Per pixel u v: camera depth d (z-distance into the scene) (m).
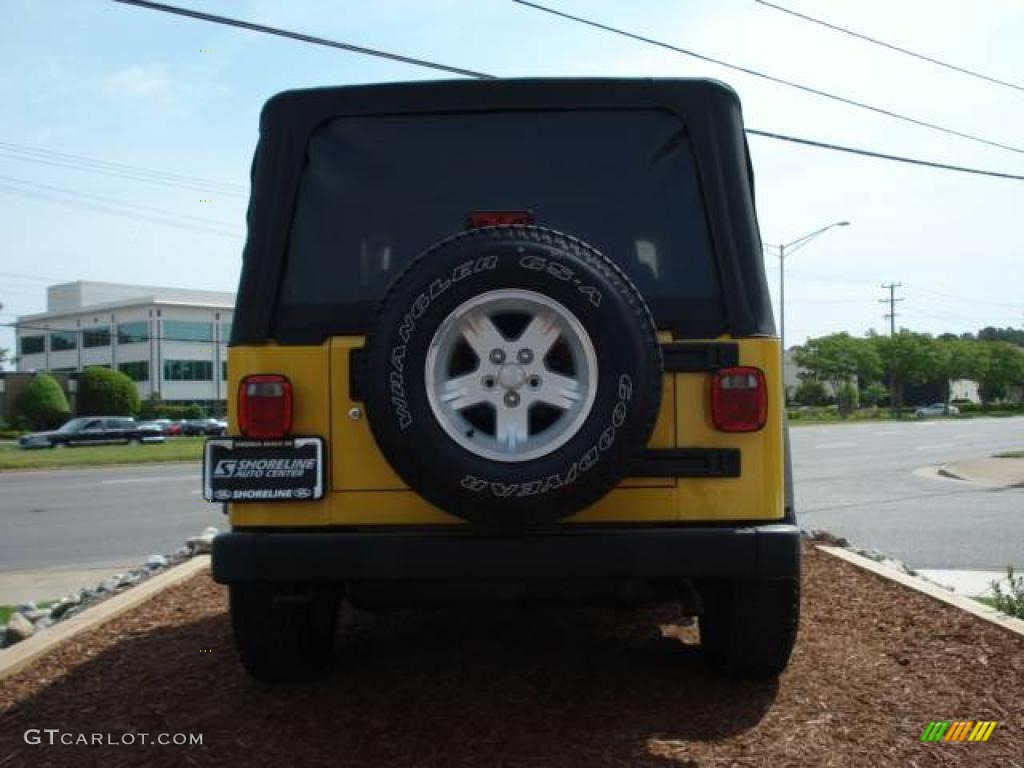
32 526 12.61
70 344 93.00
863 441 35.56
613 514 3.67
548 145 3.96
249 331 3.81
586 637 5.23
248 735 3.79
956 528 11.31
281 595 3.85
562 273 3.36
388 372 3.38
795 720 3.85
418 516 3.69
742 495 3.68
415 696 4.22
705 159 3.89
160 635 5.29
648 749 3.59
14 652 4.86
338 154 3.98
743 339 3.74
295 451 3.72
